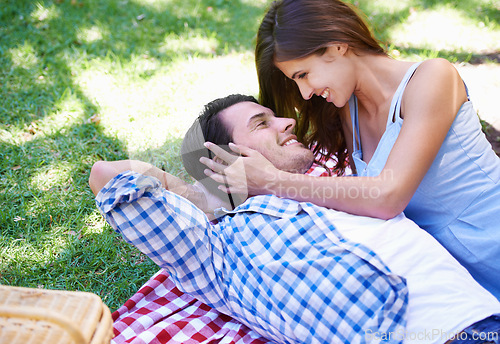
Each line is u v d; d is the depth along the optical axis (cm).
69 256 246
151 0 555
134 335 196
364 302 157
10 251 248
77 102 374
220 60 443
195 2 552
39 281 234
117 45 461
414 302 158
